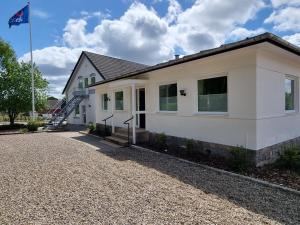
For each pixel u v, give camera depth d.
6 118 32.94
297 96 8.83
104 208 4.13
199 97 8.39
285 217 3.75
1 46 23.38
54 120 21.73
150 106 10.88
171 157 8.06
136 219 3.72
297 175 5.91
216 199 4.47
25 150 9.95
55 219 3.77
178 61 7.88
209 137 7.95
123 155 8.61
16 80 23.14
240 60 6.85
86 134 15.81
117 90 13.90
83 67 24.33
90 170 6.61
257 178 5.66
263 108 6.79
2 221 3.73
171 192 4.84
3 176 6.16
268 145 7.05
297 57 7.63
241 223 3.56
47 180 5.75
